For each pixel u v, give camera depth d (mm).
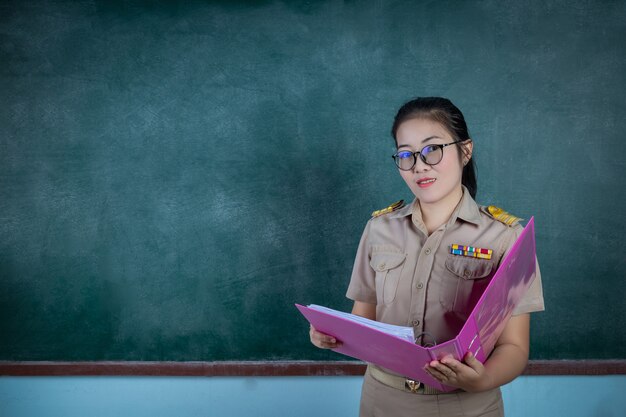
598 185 2125
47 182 2229
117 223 2227
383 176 2168
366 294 1423
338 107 2164
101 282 2236
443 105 1271
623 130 2109
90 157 2221
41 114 2219
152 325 2234
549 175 2133
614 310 2139
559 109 2119
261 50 2174
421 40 2135
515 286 1094
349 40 2150
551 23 2107
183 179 2211
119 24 2195
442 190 1246
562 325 2148
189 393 2229
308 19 2156
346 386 2193
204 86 2193
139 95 2205
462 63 2131
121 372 2221
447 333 1244
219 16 2176
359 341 1110
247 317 2219
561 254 2143
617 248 2129
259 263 2209
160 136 2207
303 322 2207
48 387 2242
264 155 2193
